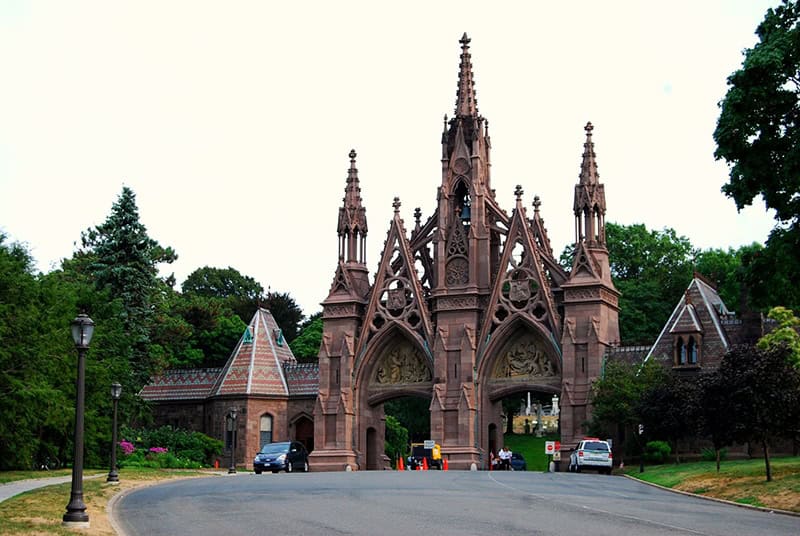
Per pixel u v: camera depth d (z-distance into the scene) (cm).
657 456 7444
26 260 7494
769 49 4822
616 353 8381
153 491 4659
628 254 12481
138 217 9719
